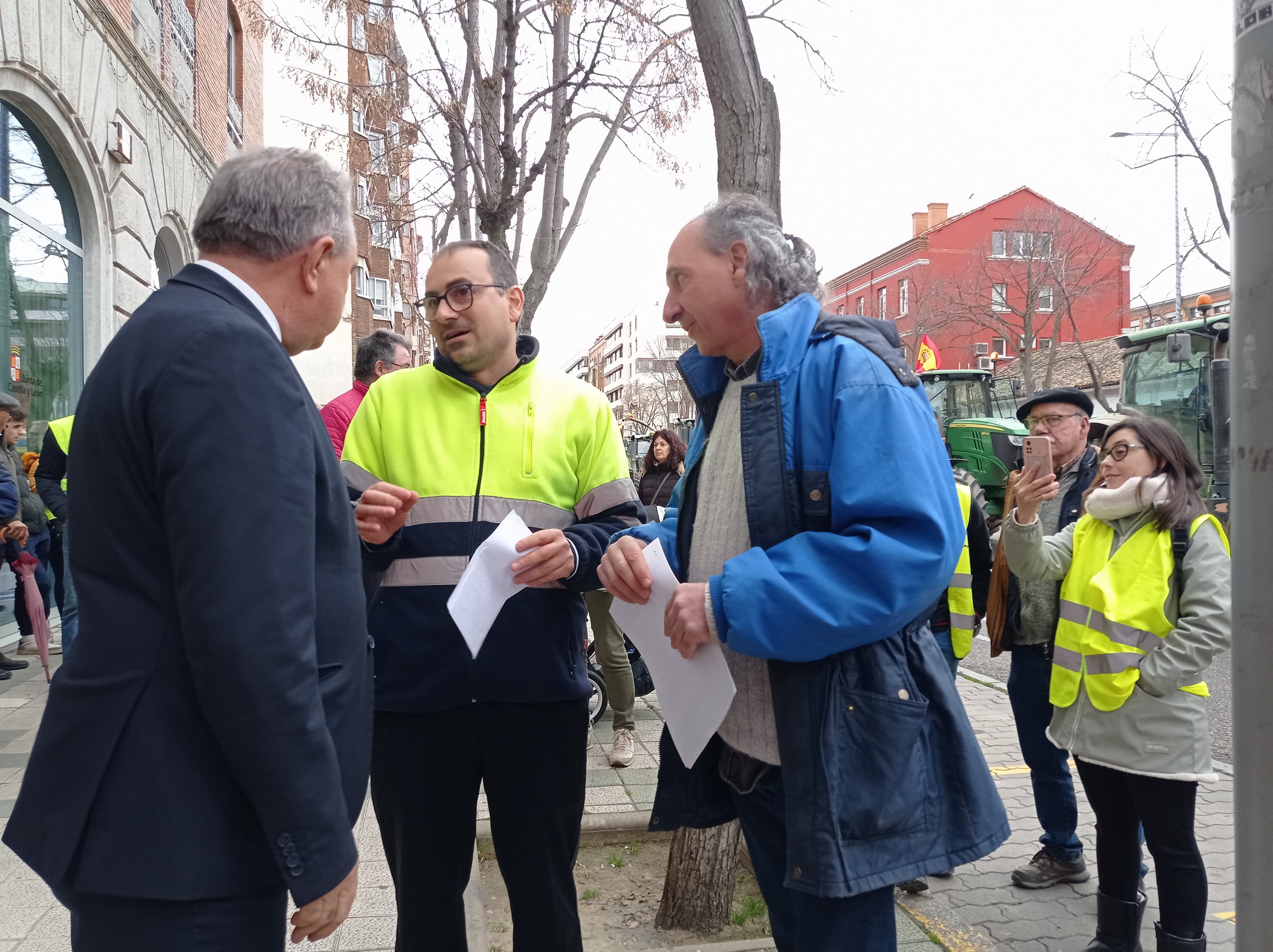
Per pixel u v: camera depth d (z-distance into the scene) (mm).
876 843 1543
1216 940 3127
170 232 10047
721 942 2832
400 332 28031
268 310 1523
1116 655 2645
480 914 3006
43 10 6609
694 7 2809
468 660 2160
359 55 6922
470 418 2312
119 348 1375
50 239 7230
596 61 5656
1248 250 983
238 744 1264
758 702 1785
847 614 1468
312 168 1573
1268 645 969
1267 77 955
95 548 1351
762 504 1663
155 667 1322
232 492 1277
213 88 11766
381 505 2080
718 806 1991
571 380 2482
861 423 1558
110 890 1278
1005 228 40094
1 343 6512
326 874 1310
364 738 1542
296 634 1302
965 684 6754
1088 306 39875
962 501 3641
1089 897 3434
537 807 2229
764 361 1688
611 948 2938
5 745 4633
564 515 2350
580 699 2264
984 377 16781
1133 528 2773
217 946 1324
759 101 2801
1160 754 2572
